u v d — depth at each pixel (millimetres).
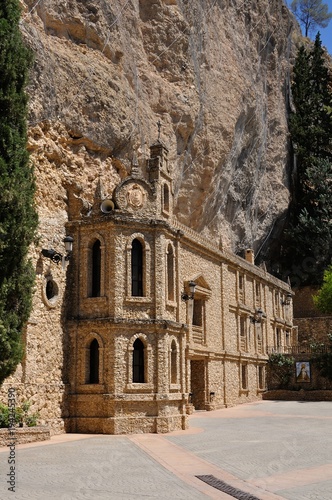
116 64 34250
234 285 45250
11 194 20594
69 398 26594
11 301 21016
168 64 40625
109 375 26078
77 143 30344
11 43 21688
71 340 27156
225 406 41156
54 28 30328
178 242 30703
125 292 26969
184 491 12461
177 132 40719
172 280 29891
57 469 15344
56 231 27688
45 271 26359
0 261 20375
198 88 42969
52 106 28078
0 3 21828
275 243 67500
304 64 70500
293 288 70062
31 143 26703
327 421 31781
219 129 45562
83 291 27547
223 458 17672
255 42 55406
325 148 70688
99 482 13484
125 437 24109
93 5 32125
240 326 46312
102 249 27453
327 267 67875
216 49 47000
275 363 52719
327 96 72375
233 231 53750
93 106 30750
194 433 25750
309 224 66062
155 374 26781
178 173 42031
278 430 26859
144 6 39531
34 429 22250
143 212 28125
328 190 67375
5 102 21406
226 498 11727
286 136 64188
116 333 26406
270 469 15523
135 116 34500
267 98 59188
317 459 17422
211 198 46531
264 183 59250
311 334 63281
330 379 51781
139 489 12664
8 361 20375
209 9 46156
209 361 38812
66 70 29188
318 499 11539
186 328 29547
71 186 29156
